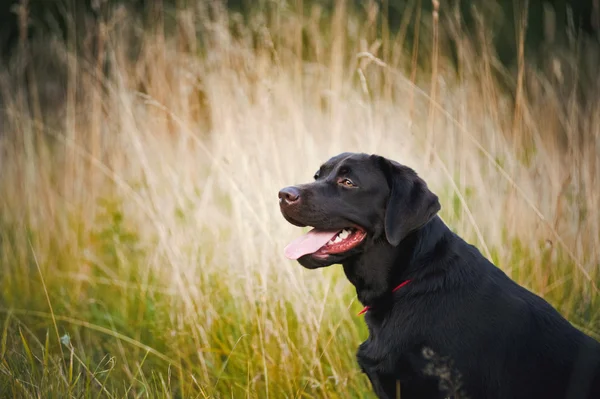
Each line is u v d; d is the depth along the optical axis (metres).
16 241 5.21
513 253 4.46
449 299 2.94
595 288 3.95
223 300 4.19
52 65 7.41
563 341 2.87
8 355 3.65
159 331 4.12
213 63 5.51
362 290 3.23
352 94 5.34
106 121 5.88
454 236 3.16
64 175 5.91
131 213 5.43
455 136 5.05
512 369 2.83
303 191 3.27
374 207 3.19
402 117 5.22
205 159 5.58
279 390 3.54
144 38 6.20
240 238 4.20
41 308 4.65
